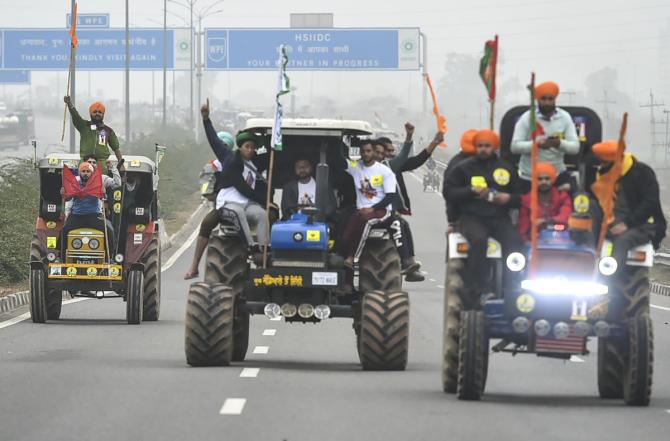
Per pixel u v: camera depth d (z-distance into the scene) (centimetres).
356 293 4234
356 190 4025
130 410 3095
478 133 3266
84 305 6738
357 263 4231
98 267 5616
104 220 5619
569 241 3177
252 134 4000
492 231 3278
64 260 5672
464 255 3284
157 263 5838
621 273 3316
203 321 3944
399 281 4094
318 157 4062
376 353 3972
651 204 3309
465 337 3222
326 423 2920
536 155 3152
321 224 3916
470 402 3262
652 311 7100
